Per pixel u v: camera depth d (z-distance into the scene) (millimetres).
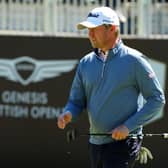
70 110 15648
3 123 26766
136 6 28188
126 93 14719
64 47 26734
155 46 26812
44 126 26766
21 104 26734
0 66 26688
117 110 14805
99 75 14891
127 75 14594
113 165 14930
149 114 14508
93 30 14703
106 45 14703
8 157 26797
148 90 14578
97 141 15180
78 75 15617
